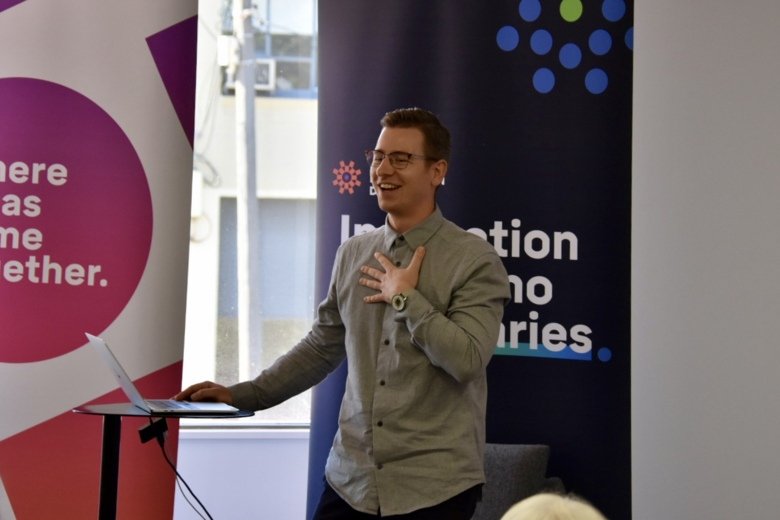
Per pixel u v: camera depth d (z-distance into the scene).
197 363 7.92
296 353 5.00
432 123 4.67
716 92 7.72
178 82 6.29
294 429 7.59
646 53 7.72
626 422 6.55
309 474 6.45
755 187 7.70
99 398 6.16
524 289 6.55
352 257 4.84
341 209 6.52
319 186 6.54
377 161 4.68
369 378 4.54
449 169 6.55
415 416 4.41
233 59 7.97
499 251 6.55
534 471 6.35
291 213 8.02
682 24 7.73
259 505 7.43
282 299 8.01
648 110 7.70
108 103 6.23
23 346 6.11
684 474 7.63
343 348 5.04
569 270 6.56
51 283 6.15
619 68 6.60
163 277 6.24
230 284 7.97
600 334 6.56
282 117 8.01
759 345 7.67
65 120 6.20
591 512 1.86
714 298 7.68
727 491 7.64
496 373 6.56
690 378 7.66
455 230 4.69
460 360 4.23
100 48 6.23
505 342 6.56
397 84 6.56
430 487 4.34
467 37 6.57
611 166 6.59
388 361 4.47
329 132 6.54
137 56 6.25
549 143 6.57
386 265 4.53
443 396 4.43
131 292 6.21
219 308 7.95
